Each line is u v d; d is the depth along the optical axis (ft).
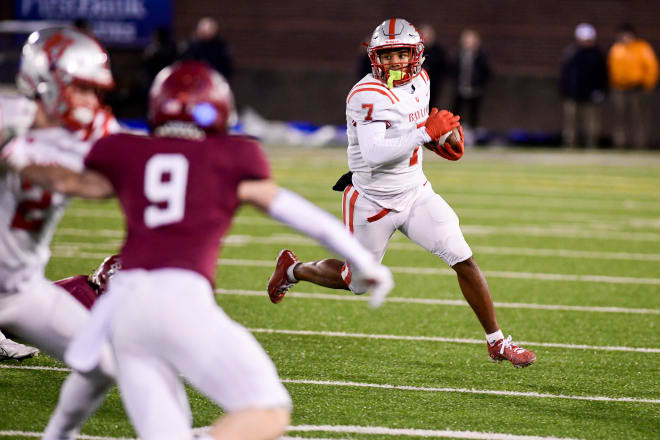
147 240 34.04
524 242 108.37
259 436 31.99
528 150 219.20
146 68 213.66
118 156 34.83
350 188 59.77
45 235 39.86
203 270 34.01
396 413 50.31
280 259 65.36
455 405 52.16
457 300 80.02
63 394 36.78
